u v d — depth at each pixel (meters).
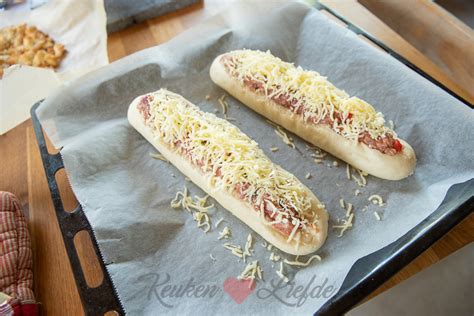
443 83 0.59
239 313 0.45
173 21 0.71
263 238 0.50
